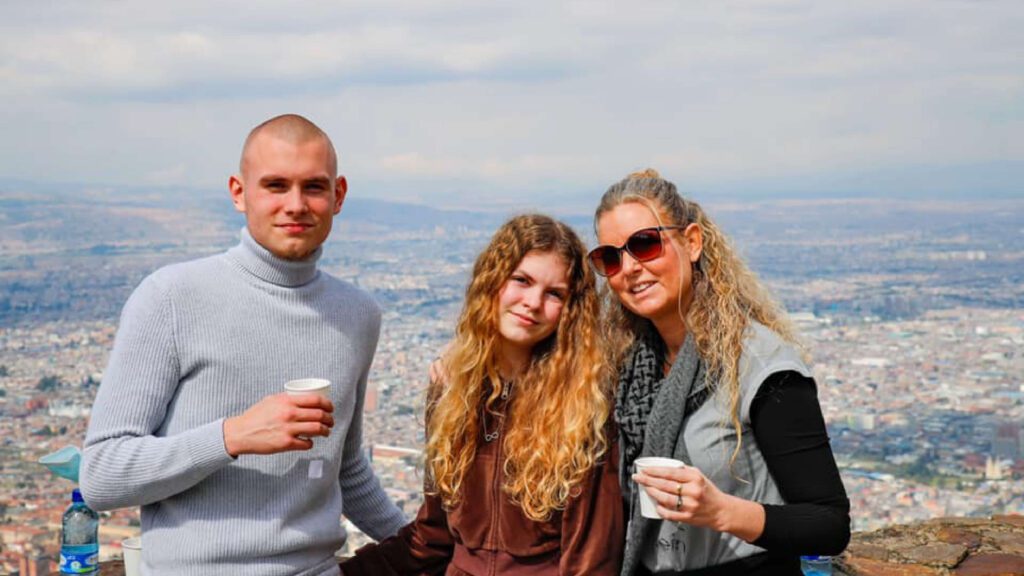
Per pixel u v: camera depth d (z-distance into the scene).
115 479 2.40
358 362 2.81
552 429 2.64
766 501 2.56
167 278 2.55
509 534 2.70
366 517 3.14
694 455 2.56
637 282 2.67
